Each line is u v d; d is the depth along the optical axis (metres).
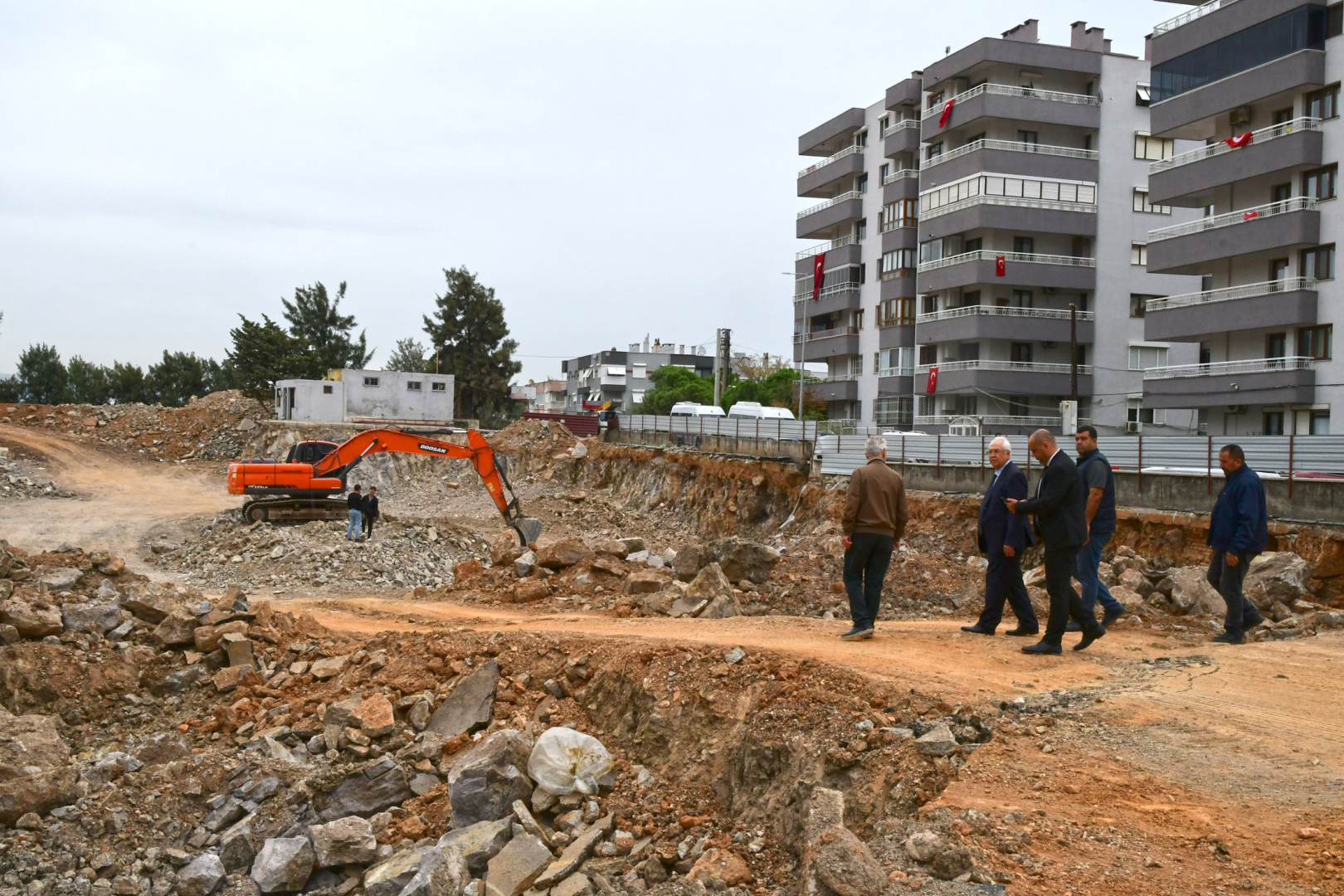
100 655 11.36
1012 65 45.22
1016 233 45.66
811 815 5.74
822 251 59.12
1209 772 5.96
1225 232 32.41
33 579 12.19
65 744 9.30
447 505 44.00
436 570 24.84
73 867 7.90
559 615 14.05
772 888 6.47
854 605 9.95
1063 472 9.12
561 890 7.05
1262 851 4.89
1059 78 46.34
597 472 48.22
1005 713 7.15
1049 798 5.62
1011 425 43.97
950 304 47.59
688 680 8.95
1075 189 45.28
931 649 9.38
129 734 10.46
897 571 16.52
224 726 10.39
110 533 31.73
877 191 54.19
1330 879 4.57
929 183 48.50
